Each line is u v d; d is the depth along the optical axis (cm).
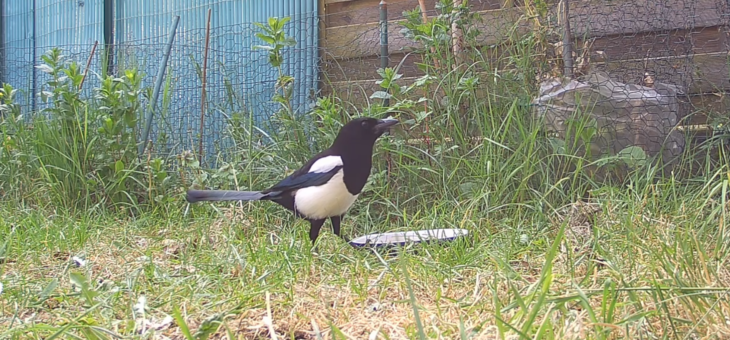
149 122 281
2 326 168
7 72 368
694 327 148
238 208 248
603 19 257
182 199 257
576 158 238
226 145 284
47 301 179
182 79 313
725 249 181
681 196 222
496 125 246
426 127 253
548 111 247
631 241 190
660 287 159
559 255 194
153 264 194
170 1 325
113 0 339
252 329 163
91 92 300
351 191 218
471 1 273
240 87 301
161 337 161
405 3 285
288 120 260
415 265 193
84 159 266
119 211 257
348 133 218
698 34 253
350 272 192
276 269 192
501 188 234
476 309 164
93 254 213
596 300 166
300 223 235
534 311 141
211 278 189
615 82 248
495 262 185
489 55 266
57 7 354
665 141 236
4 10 378
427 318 163
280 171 255
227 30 310
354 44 288
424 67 257
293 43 258
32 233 222
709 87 251
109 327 164
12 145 274
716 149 243
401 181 250
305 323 166
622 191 233
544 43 256
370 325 163
